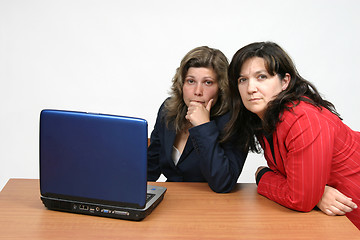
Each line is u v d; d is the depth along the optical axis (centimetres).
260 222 122
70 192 125
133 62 311
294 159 127
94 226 118
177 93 169
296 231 116
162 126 180
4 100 318
